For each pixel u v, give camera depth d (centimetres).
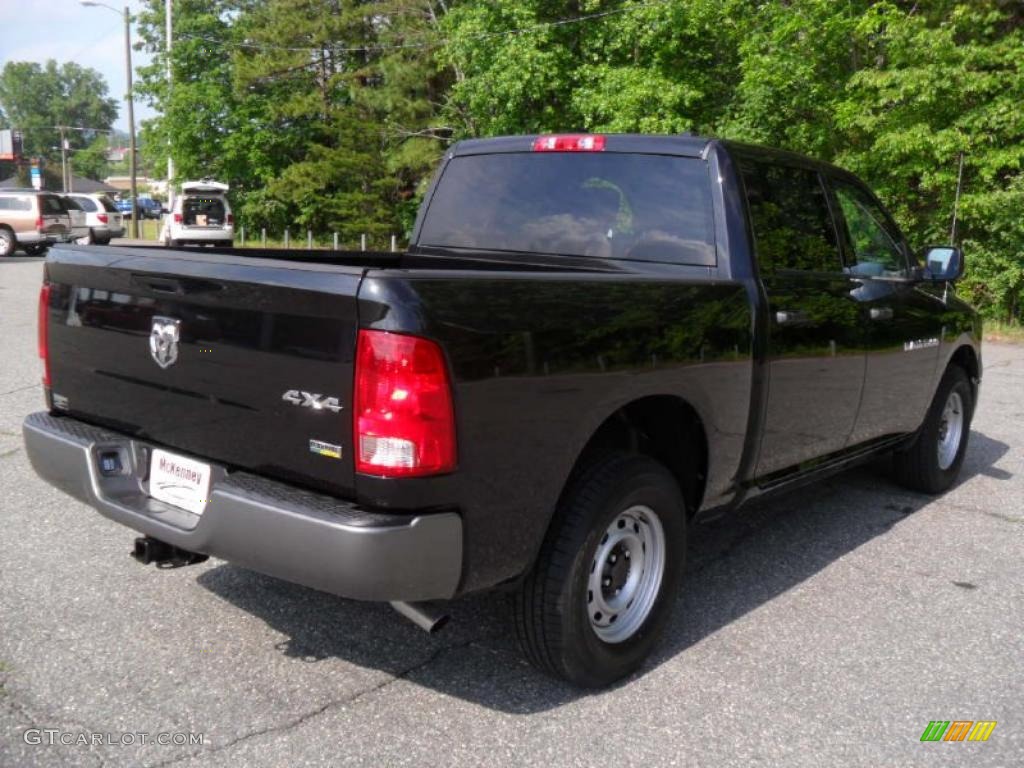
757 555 471
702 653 360
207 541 283
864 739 302
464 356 260
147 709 304
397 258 485
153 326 308
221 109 3578
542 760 283
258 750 283
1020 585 439
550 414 286
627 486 314
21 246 2822
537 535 291
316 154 3478
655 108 2027
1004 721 316
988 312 1572
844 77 1733
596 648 315
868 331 454
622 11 2188
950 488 602
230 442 290
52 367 361
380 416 251
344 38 3472
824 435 437
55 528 464
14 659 332
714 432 358
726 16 1930
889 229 515
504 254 436
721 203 380
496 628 374
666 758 287
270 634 361
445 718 305
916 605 412
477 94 2403
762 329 376
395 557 254
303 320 264
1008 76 1491
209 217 3022
